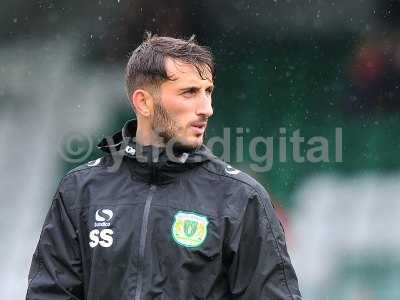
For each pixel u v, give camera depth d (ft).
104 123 101.76
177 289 24.59
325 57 108.99
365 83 108.37
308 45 108.99
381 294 85.46
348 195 98.43
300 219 95.96
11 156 98.89
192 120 25.96
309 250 91.45
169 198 25.62
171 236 25.02
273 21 106.63
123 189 26.20
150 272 24.77
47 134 100.73
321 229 94.22
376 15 106.32
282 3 105.29
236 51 108.68
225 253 25.08
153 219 25.30
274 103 109.81
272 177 101.30
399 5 105.29
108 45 102.83
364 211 96.12
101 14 102.37
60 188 26.94
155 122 26.27
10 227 93.04
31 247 91.09
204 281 24.81
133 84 26.86
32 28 102.83
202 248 24.81
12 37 102.78
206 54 26.43
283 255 25.39
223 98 109.09
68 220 26.37
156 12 102.73
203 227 25.00
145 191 25.96
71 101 102.42
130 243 25.21
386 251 90.58
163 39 26.86
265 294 24.94
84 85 102.94
